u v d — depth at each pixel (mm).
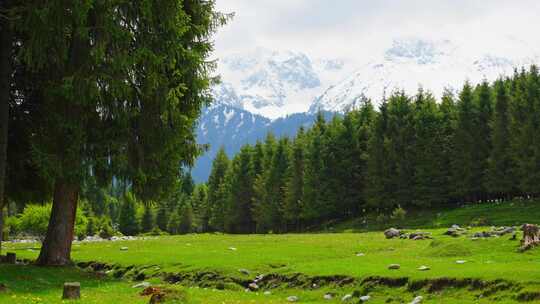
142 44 27438
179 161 32531
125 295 22719
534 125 82500
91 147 27922
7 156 30062
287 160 116375
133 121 29500
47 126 27562
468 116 90750
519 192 87125
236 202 124000
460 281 24328
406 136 95562
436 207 92750
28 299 20016
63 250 30656
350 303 25172
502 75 102500
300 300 26438
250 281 31906
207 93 32250
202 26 31781
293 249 43688
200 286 31719
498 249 32938
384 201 95125
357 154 102750
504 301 21531
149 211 148125
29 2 24844
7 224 90188
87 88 25609
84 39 26141
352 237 55938
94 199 32625
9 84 26266
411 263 30625
